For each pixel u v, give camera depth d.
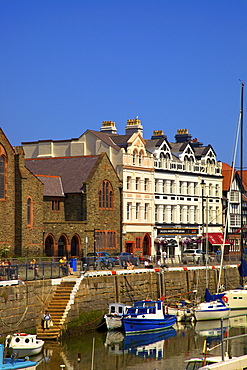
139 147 105.12
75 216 94.88
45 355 57.00
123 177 101.44
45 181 94.69
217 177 124.31
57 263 68.69
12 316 57.44
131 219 103.19
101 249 96.44
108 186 99.06
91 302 69.19
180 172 113.94
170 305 78.31
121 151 101.56
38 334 62.78
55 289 66.62
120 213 100.94
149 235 106.50
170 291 84.56
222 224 124.38
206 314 75.62
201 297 87.88
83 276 68.69
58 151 107.00
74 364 54.41
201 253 104.75
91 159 99.38
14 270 61.38
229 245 125.81
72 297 65.94
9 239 83.25
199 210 118.62
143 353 59.22
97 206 96.38
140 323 67.94
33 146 108.69
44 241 87.81
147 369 53.72
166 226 110.19
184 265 92.62
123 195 101.25
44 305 64.69
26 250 84.12
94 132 104.62
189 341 64.56
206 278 85.00
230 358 38.22
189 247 115.19
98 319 69.50
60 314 64.75
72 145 105.69
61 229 89.94
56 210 94.12
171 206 112.12
